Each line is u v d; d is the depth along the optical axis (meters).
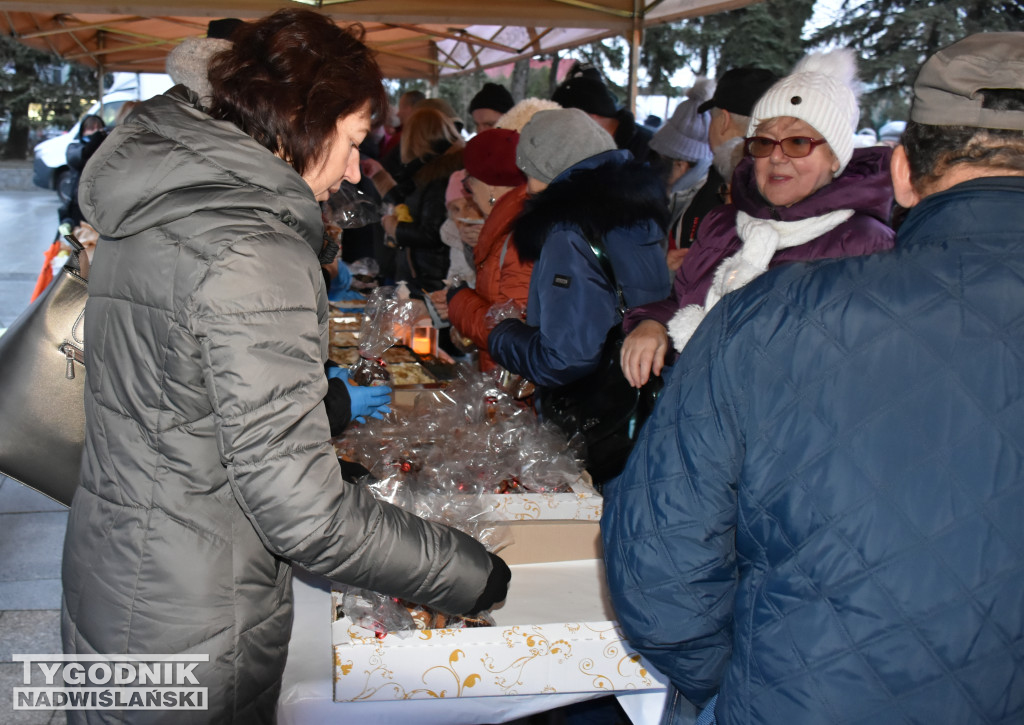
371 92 1.29
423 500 1.74
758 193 1.87
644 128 4.81
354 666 1.45
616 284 2.13
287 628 1.40
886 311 0.95
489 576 1.37
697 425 1.07
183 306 1.15
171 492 1.25
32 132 24.88
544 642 1.49
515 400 2.38
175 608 1.26
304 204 1.22
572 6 5.39
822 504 0.96
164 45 8.16
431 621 1.55
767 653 0.99
